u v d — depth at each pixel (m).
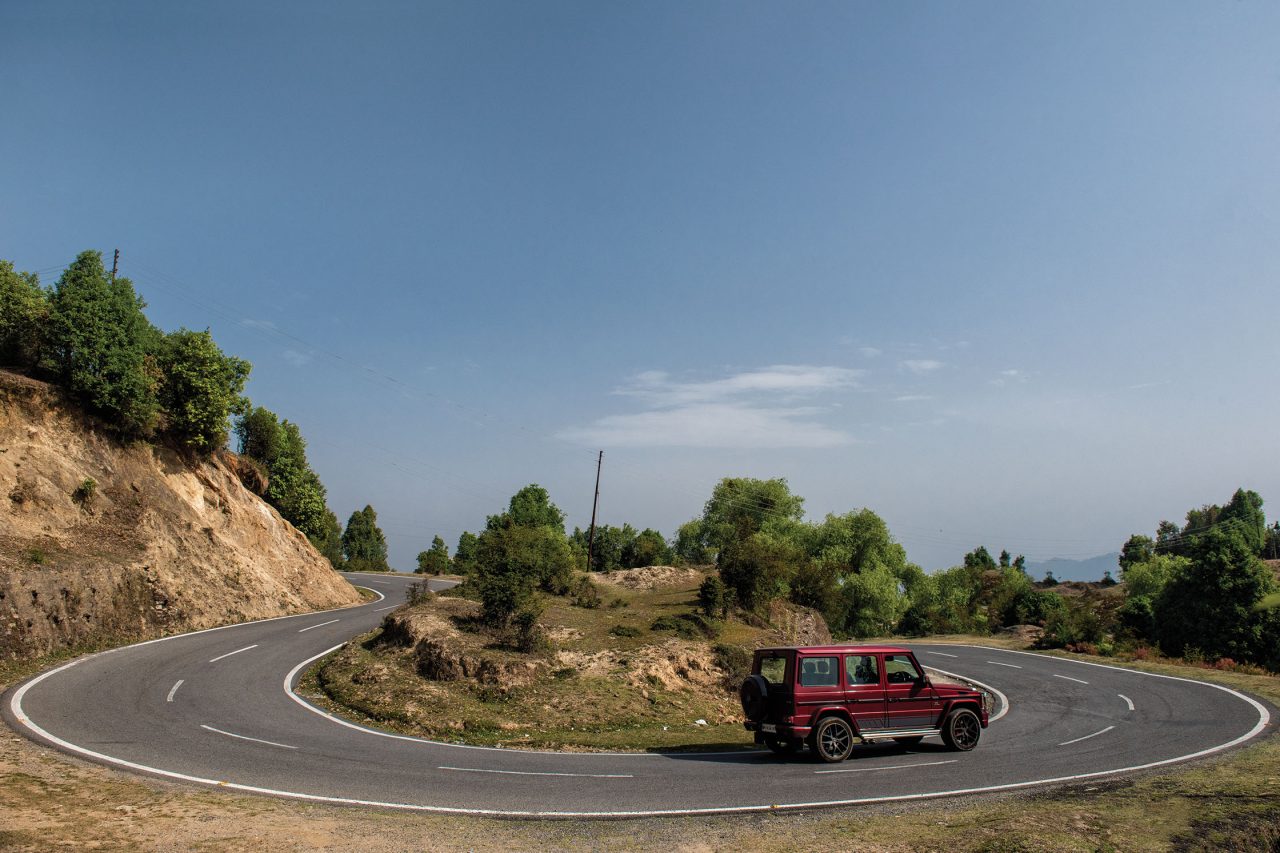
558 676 22.98
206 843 9.08
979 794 12.06
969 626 69.50
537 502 67.88
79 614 25.09
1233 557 44.84
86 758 13.21
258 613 35.50
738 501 72.31
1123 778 12.99
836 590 47.47
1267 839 9.72
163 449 35.94
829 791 12.41
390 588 55.50
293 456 55.81
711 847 9.43
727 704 24.00
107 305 31.91
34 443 29.05
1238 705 21.42
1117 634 47.25
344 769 13.63
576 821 10.68
